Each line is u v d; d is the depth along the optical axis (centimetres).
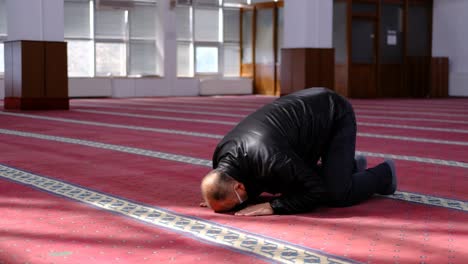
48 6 1439
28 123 1107
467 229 368
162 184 512
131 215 403
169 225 376
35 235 353
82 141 826
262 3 2411
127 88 2247
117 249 325
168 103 1833
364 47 2173
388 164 448
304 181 384
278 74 2384
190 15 2406
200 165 616
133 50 2291
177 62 2405
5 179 536
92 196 464
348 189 409
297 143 393
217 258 309
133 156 680
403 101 1984
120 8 2222
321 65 1692
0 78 2062
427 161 646
